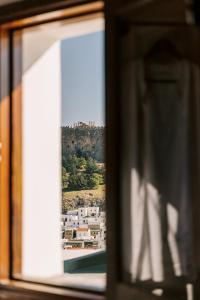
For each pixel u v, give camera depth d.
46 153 2.58
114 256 1.65
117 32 1.70
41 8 2.05
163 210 1.70
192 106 1.68
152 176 1.72
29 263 2.39
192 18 1.51
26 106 2.45
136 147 1.71
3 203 2.26
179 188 1.69
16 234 2.32
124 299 1.62
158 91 1.73
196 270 1.62
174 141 1.72
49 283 2.08
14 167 2.35
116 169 1.67
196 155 1.67
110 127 1.70
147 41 1.70
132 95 1.72
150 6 1.67
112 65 1.70
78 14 2.08
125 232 1.67
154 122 1.74
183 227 1.66
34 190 2.49
